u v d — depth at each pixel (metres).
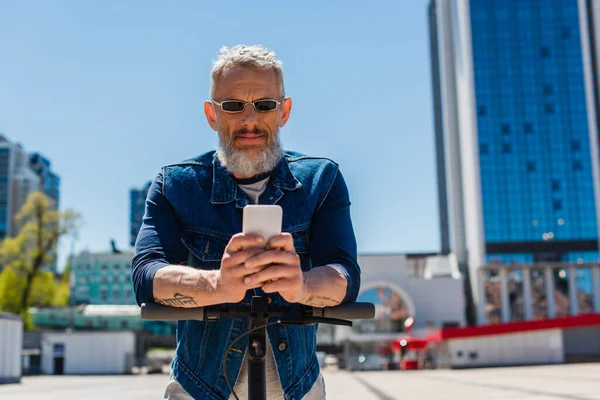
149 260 2.12
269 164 2.20
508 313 71.50
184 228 2.27
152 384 21.94
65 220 51.88
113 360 38.91
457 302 65.75
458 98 95.00
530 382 16.39
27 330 51.91
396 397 12.25
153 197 2.28
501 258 80.75
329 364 49.81
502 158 82.94
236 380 2.15
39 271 53.22
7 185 159.62
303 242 2.29
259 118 2.16
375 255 66.38
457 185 96.75
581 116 83.12
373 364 46.44
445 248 131.75
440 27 102.88
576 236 80.88
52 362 38.81
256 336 1.85
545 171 82.31
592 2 97.31
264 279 1.73
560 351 36.66
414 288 66.00
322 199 2.32
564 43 84.56
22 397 14.46
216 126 2.27
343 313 2.01
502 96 84.06
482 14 85.81
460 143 94.50
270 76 2.18
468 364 37.66
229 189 2.24
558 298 73.50
